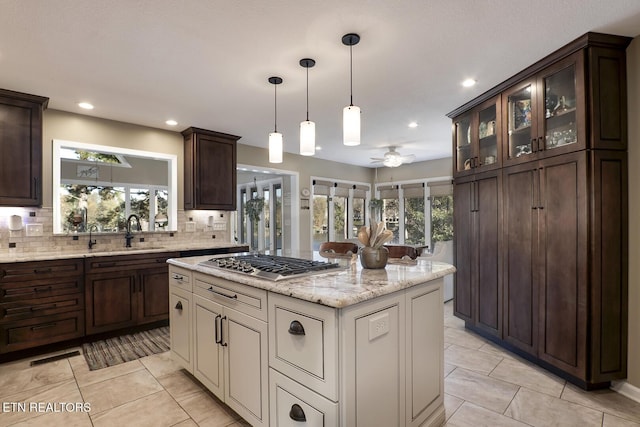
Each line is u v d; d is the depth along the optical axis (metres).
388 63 2.61
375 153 6.30
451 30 2.15
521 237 2.79
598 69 2.24
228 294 1.94
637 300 2.22
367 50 2.40
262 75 2.80
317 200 6.87
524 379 2.47
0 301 2.77
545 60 2.52
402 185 7.50
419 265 2.13
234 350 1.91
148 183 4.34
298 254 2.96
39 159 3.20
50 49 2.33
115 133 3.97
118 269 3.38
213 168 4.48
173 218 4.42
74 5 1.86
